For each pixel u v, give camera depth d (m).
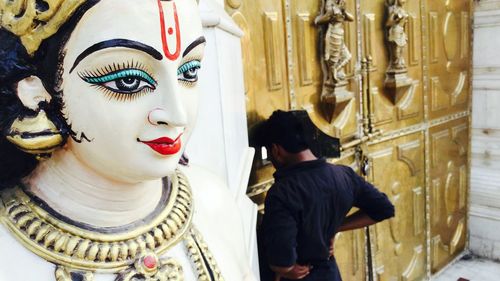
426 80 2.10
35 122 0.36
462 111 2.39
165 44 0.36
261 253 1.31
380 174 1.93
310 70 1.51
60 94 0.36
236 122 0.88
